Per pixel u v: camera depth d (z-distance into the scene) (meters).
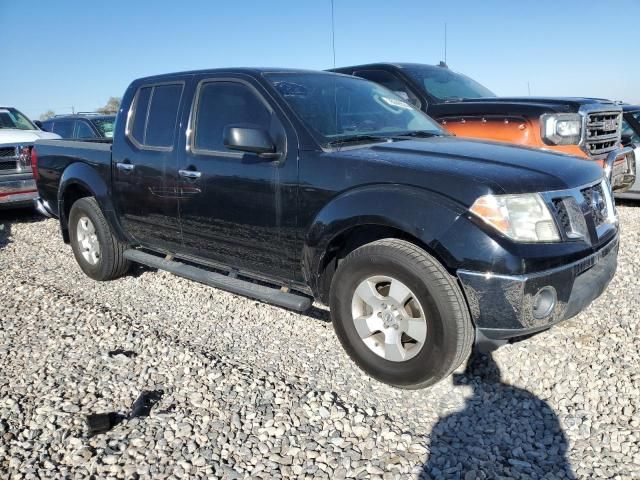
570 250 2.95
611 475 2.51
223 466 2.62
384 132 4.05
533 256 2.81
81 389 3.34
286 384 3.33
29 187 8.61
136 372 3.53
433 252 3.06
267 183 3.66
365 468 2.59
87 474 2.58
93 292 5.20
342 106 4.04
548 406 3.07
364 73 7.41
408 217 3.00
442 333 2.97
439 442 2.78
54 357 3.77
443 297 2.94
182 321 4.45
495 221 2.85
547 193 3.00
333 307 3.47
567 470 2.56
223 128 4.04
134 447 2.77
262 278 4.00
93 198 5.36
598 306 4.29
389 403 3.15
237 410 3.06
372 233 3.44
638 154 7.81
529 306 2.83
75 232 5.55
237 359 3.74
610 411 2.99
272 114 3.77
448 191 2.96
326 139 3.57
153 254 5.14
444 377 3.09
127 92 4.93
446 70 7.69
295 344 3.96
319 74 4.43
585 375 3.33
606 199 3.55
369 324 3.30
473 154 3.37
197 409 3.08
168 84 4.55
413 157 3.29
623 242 6.11
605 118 6.29
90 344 3.96
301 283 3.73
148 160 4.53
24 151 8.56
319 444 2.77
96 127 12.34
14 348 3.92
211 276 4.28
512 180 2.96
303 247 3.54
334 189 3.34
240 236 3.93
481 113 6.23
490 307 2.86
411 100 6.89
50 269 6.03
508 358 3.55
